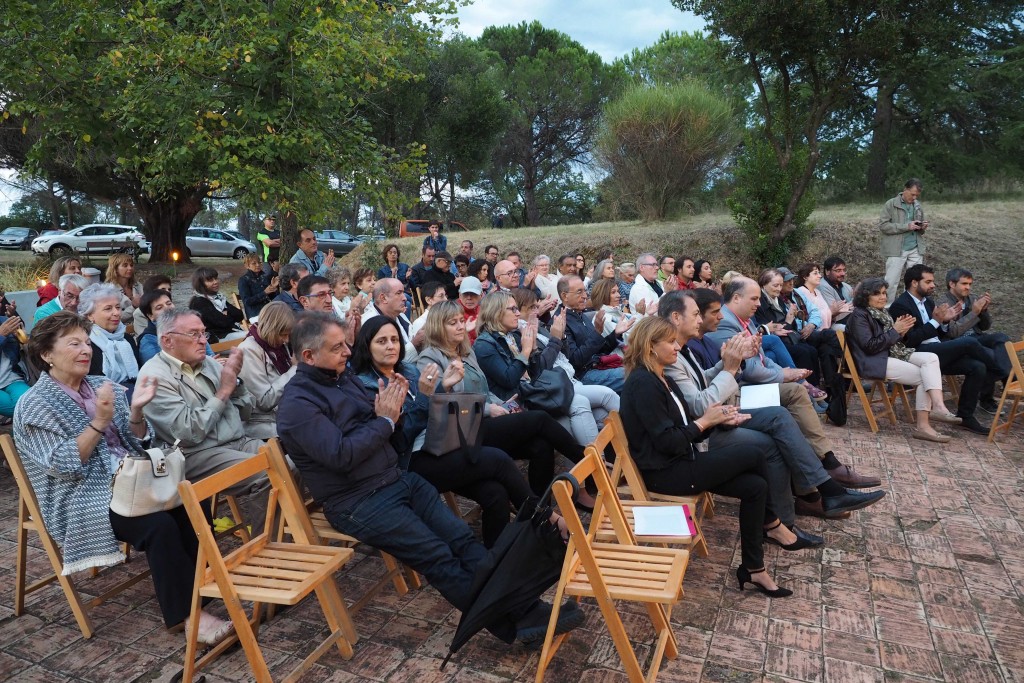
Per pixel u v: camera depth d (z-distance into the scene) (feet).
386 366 11.84
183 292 57.82
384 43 37.24
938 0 36.60
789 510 13.50
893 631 10.64
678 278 27.76
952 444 19.92
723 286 23.71
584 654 10.04
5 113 34.30
